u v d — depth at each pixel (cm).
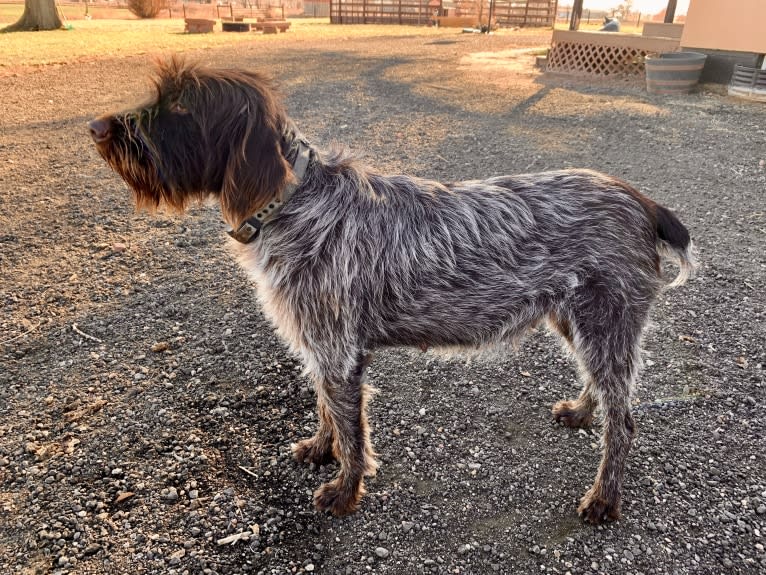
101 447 103
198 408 113
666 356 130
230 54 528
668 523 93
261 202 80
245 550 87
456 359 131
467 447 108
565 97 365
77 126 283
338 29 898
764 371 125
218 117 78
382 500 97
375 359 130
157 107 78
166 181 79
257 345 131
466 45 664
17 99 332
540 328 140
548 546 89
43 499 93
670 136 281
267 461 103
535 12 1063
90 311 140
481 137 277
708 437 109
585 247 88
